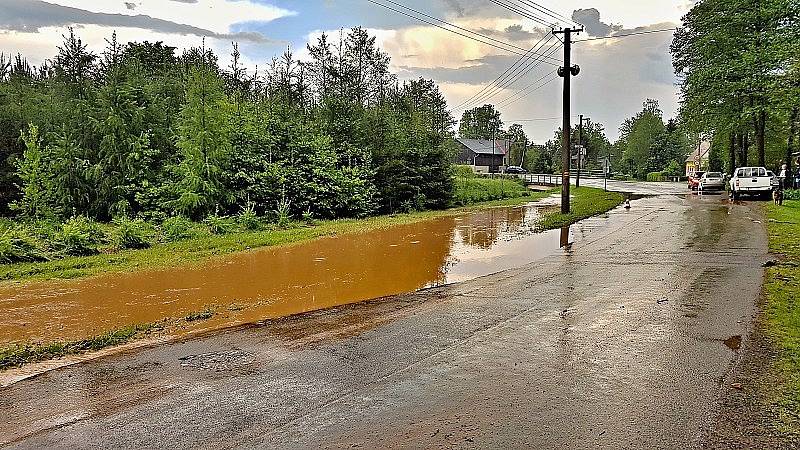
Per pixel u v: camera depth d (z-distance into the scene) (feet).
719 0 106.52
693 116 121.49
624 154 275.59
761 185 92.27
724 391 16.52
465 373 18.43
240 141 72.54
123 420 15.38
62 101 74.54
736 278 32.12
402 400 16.37
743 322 23.44
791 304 26.00
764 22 96.17
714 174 128.06
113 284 34.71
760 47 94.27
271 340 22.82
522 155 326.85
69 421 15.38
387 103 101.65
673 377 17.69
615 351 20.29
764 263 36.50
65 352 21.80
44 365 20.40
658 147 258.16
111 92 69.51
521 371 18.49
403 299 30.01
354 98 98.27
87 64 77.87
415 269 39.83
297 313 27.68
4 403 16.71
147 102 73.87
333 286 34.42
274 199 72.02
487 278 35.53
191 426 14.94
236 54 86.12
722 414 15.05
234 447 13.75
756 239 47.14
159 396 17.06
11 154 71.51
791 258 37.86
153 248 47.60
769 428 14.24
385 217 80.18
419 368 19.02
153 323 26.05
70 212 65.67
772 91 69.41
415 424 14.79
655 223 62.03
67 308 29.01
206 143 67.21
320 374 18.67
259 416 15.49
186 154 66.90
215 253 46.06
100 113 68.39
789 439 13.69
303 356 20.61
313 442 13.92
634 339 21.62
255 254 46.34
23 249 41.68
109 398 16.99
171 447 13.80
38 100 77.77
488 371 18.56
